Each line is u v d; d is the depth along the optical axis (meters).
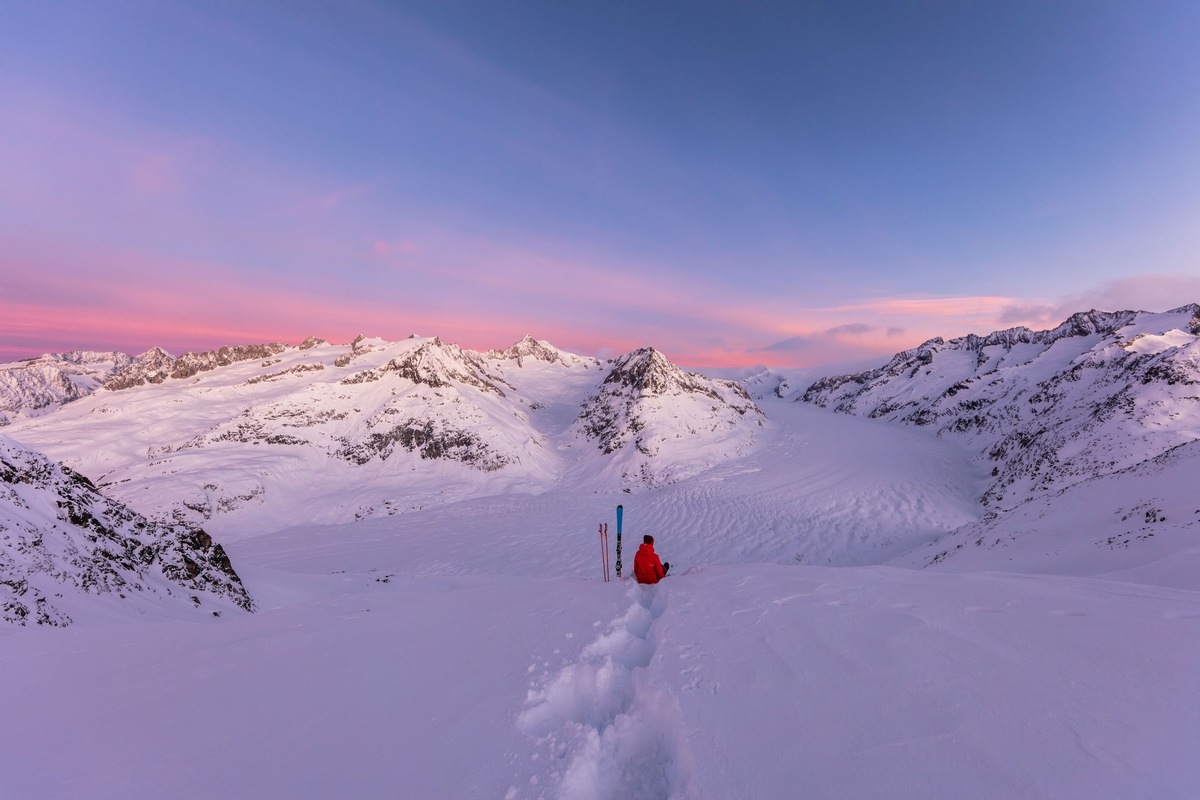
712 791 2.93
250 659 5.81
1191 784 2.56
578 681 4.78
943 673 4.17
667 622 6.34
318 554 50.53
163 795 3.01
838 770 2.98
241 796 2.96
